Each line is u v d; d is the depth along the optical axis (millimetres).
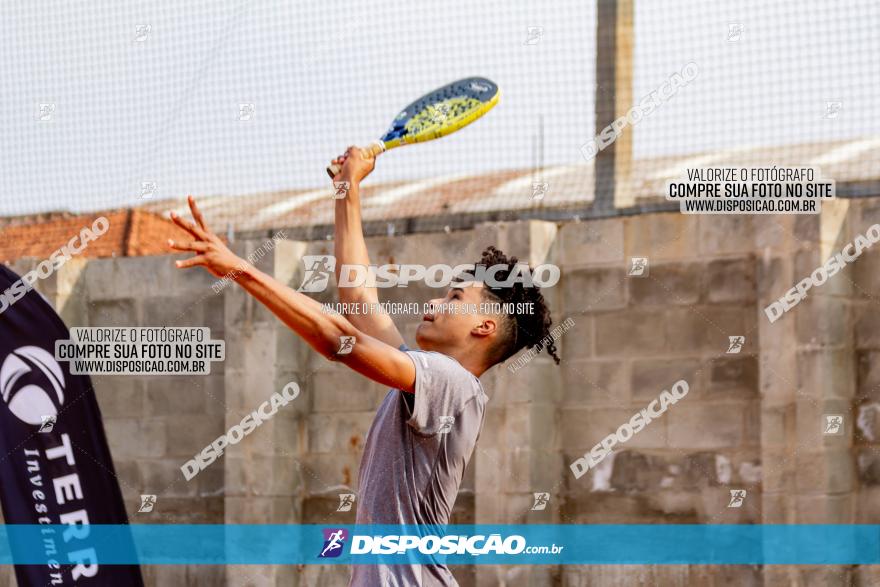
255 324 8172
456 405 2871
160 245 9070
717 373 7297
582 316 7645
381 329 3348
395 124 3652
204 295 8516
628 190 7797
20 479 7332
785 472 6941
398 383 2789
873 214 6930
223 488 8383
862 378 6910
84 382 7723
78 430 7629
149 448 8562
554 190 8000
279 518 8086
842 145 7695
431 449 2904
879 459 6848
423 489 2920
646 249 7512
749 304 7234
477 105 3721
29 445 7402
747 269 7238
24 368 7461
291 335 8258
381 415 3033
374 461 2953
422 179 8773
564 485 7621
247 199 9094
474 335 3262
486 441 7516
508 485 7449
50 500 7422
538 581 7461
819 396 6781
